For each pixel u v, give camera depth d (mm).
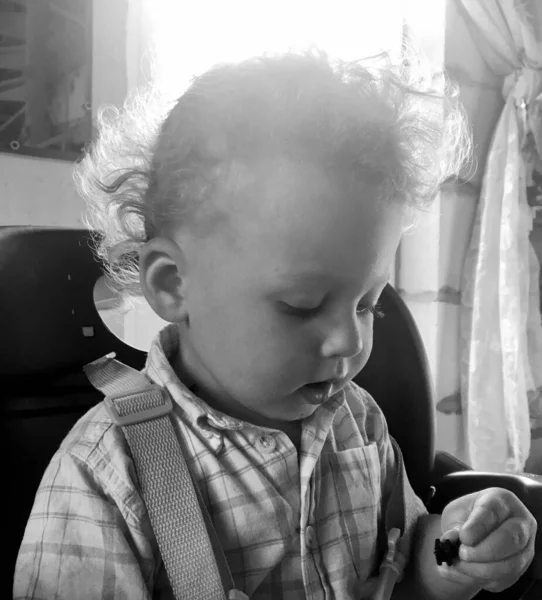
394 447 628
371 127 395
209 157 393
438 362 1586
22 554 400
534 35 1616
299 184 369
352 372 429
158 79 686
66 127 1061
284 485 467
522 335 1638
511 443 1581
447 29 1521
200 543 409
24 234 607
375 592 498
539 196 1704
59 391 611
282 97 389
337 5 1364
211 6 1222
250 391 403
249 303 384
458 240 1606
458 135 589
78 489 406
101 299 630
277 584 453
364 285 387
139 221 495
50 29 1041
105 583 387
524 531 442
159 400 448
